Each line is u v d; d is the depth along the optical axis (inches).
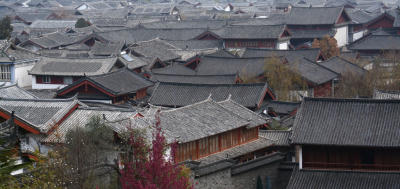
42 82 3112.7
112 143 1428.4
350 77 3026.6
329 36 4330.7
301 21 4980.3
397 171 1584.6
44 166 1261.1
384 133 1628.9
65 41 4699.8
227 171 1646.2
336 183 1573.6
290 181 1599.4
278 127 2214.6
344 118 1699.1
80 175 1277.1
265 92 2541.8
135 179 1141.7
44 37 4579.2
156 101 2556.6
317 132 1659.7
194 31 5118.1
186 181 1253.7
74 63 3137.3
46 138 1632.6
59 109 1748.3
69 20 6427.2
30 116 1716.3
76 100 1788.9
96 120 1477.6
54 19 6835.6
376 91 2306.8
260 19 5531.5
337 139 1630.2
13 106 1784.0
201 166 1577.3
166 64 3873.0
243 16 6545.3
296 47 4685.0
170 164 1186.6
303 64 3253.0
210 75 2994.6
